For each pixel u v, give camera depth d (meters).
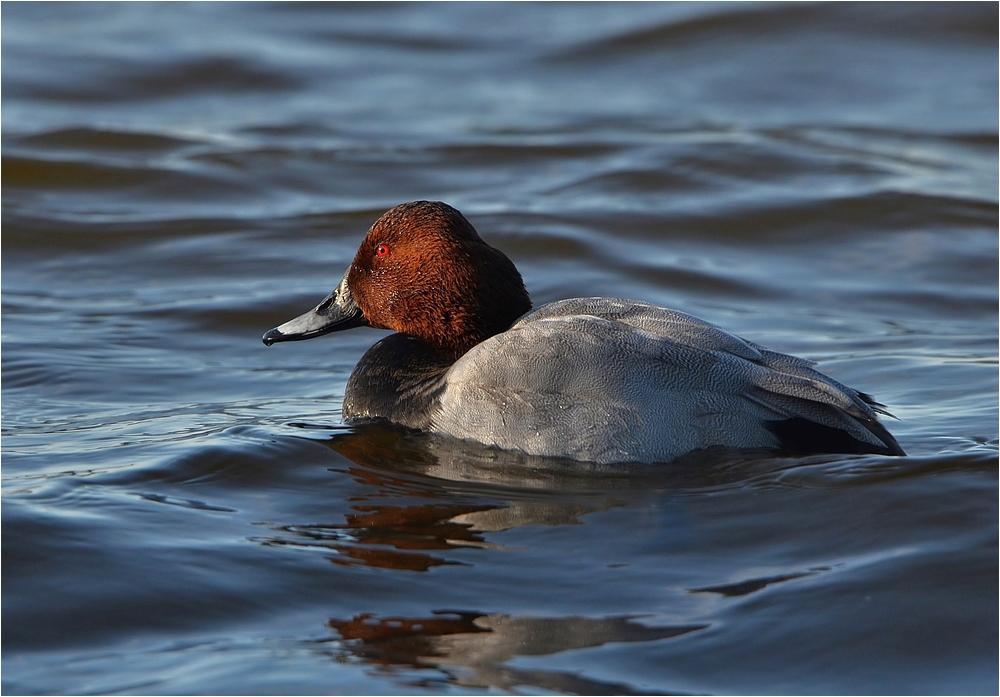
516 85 23.30
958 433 9.75
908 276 15.42
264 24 26.12
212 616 6.80
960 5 25.05
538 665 6.30
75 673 6.26
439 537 7.76
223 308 13.89
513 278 10.19
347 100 22.39
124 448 9.46
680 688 6.12
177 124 20.89
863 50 24.16
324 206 17.73
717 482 8.54
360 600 6.95
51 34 25.06
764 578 7.16
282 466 8.97
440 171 19.17
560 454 8.90
